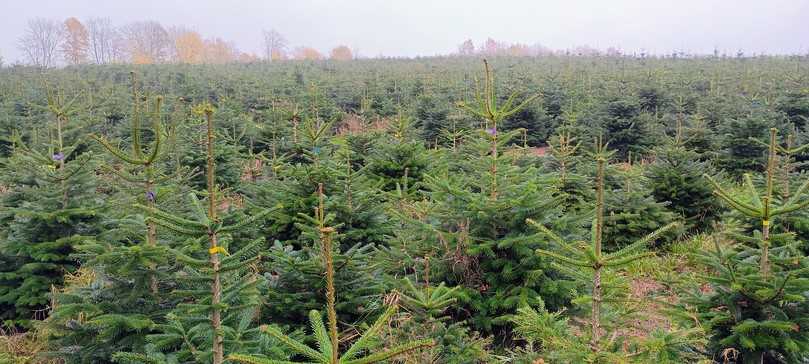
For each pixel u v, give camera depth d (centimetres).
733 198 507
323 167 864
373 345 514
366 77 2992
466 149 1374
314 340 574
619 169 1240
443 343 528
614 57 4875
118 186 781
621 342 453
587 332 475
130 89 2842
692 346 512
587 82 2664
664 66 3638
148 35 9731
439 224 704
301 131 1266
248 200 919
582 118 1877
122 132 1712
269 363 341
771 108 1708
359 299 591
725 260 517
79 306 506
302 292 599
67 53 8225
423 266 663
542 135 2023
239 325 501
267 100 2383
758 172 1382
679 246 980
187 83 2880
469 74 3256
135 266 506
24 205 769
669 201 1013
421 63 4706
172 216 453
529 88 2370
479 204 643
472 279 646
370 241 798
